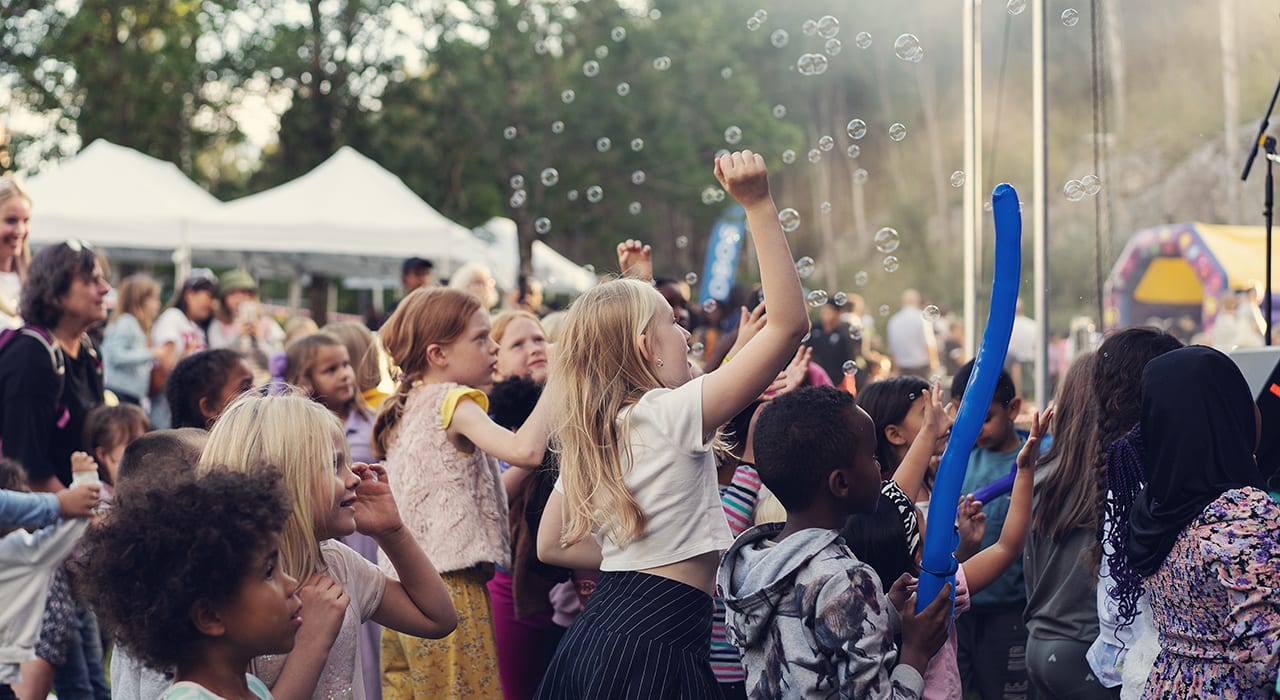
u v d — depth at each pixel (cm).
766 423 179
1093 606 224
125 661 161
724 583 182
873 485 176
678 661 168
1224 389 166
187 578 124
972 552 217
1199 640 164
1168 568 167
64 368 329
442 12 1942
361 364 385
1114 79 1709
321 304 1512
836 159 3108
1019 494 212
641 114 2033
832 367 630
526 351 331
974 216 446
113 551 126
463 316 251
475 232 1332
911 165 3027
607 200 2022
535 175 1962
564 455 182
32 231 870
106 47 1875
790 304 170
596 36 2027
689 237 2839
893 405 250
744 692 244
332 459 164
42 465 317
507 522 250
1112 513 189
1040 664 229
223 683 130
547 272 1323
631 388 181
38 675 305
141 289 583
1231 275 999
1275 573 154
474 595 236
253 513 129
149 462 189
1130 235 1669
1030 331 1020
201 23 1891
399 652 242
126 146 1875
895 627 182
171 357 609
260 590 129
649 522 172
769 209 175
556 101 2008
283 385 182
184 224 891
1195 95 1633
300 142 1875
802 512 177
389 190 947
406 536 179
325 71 1873
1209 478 164
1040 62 419
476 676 232
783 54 3003
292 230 902
